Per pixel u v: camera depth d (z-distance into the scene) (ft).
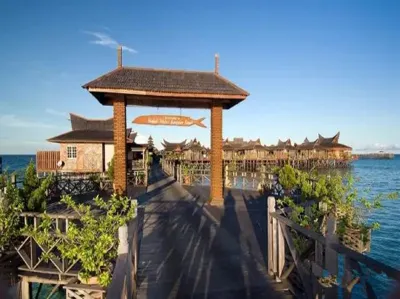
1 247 21.20
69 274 20.40
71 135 94.12
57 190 46.57
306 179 41.22
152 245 23.18
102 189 56.24
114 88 35.19
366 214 37.17
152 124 39.68
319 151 208.74
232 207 39.27
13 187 23.57
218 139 41.60
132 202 18.44
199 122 40.86
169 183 71.97
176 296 15.01
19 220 22.40
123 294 9.56
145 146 92.94
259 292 15.43
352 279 10.23
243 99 39.55
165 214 34.76
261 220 31.76
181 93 36.91
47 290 26.91
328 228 14.46
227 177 64.54
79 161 89.20
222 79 42.29
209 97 37.96
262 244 23.48
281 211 20.63
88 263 16.07
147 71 40.98
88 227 16.97
